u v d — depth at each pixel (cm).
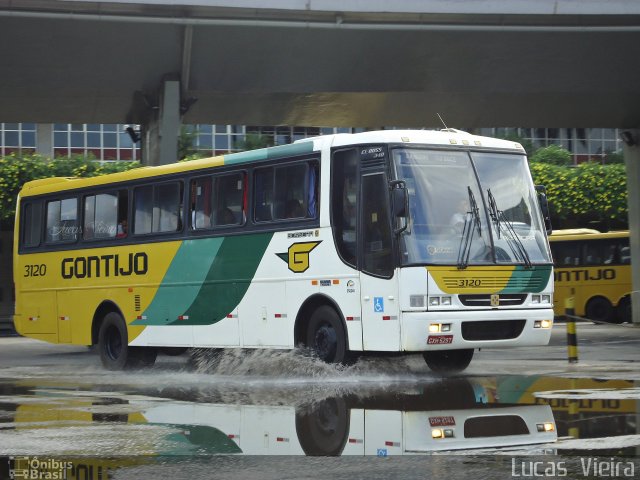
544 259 2633
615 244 6650
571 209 9962
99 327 3484
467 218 2556
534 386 2295
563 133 13450
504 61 5028
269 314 2811
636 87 5284
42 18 4403
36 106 5281
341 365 2609
